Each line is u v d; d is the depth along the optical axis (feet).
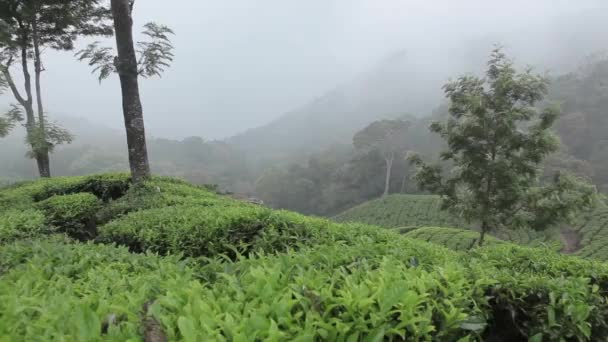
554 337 8.19
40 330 5.88
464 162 36.50
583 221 83.05
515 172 34.35
